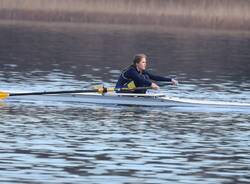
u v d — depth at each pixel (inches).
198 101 3543.3
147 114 3272.6
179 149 2486.5
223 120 3139.8
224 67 5871.1
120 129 2854.3
